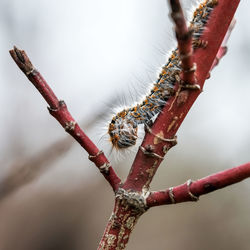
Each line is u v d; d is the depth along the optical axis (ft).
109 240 0.77
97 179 2.02
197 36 0.78
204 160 2.59
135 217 0.77
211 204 2.21
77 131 0.77
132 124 0.91
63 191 1.96
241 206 2.18
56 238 1.99
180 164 2.59
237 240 2.13
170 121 0.78
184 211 2.26
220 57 0.84
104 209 2.11
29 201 1.84
